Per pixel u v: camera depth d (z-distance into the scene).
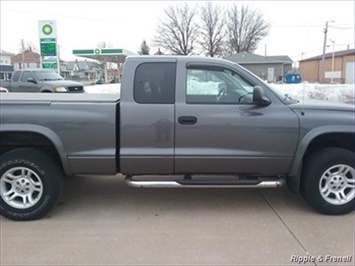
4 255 3.45
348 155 4.28
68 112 4.14
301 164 4.39
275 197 4.98
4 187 4.21
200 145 4.23
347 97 19.78
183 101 4.21
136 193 5.14
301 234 3.87
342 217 4.32
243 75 4.28
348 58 55.94
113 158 4.22
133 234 3.88
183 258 3.39
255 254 3.45
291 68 60.97
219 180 4.43
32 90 15.39
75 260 3.36
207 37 60.88
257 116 4.20
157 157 4.23
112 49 30.02
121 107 4.17
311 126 4.23
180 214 4.42
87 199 4.91
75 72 66.62
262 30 63.09
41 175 4.17
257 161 4.28
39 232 3.94
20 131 4.09
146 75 4.23
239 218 4.29
